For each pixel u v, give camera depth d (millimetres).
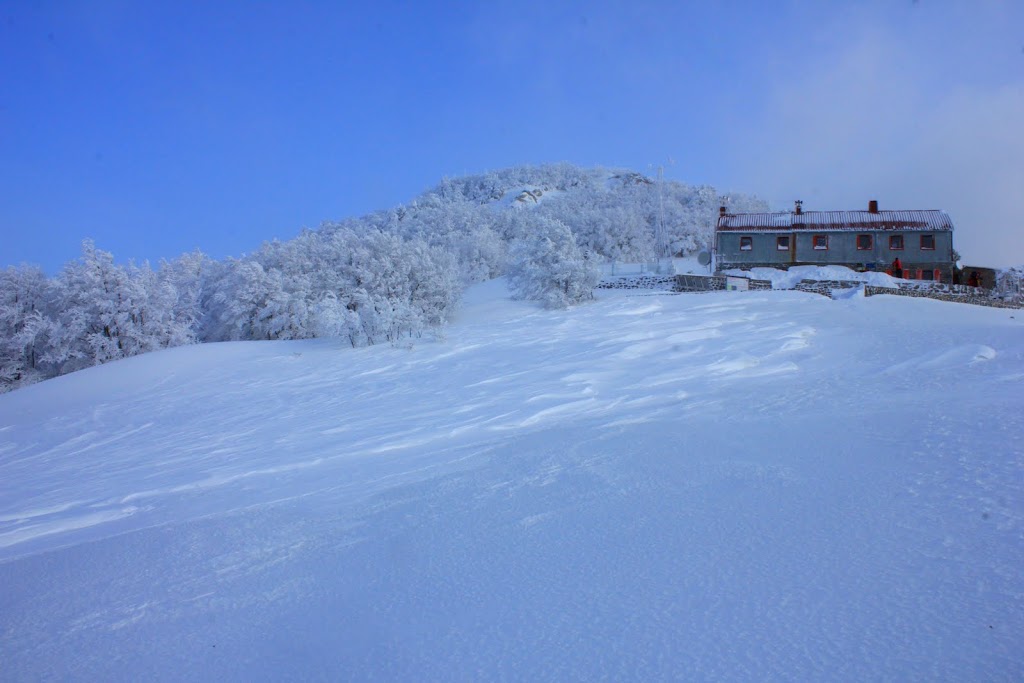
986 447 6785
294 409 20984
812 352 19141
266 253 52125
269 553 6320
